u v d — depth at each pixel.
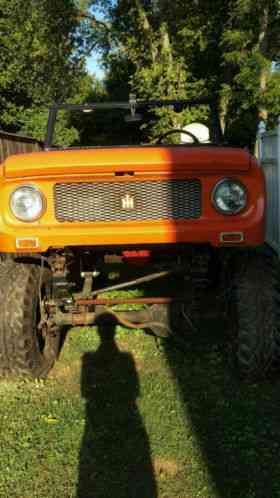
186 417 3.36
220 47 13.88
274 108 12.19
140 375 4.02
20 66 18.73
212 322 5.02
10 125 19.89
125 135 5.06
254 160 3.64
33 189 3.65
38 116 19.09
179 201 3.65
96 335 4.88
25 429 3.29
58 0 17.08
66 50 18.23
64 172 3.58
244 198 3.63
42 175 3.62
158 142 4.87
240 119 14.77
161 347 4.54
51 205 3.69
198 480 2.73
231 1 13.54
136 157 3.57
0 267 4.08
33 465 2.91
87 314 4.09
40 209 3.67
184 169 3.57
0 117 19.11
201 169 3.58
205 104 5.18
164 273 4.27
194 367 4.14
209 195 3.64
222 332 4.78
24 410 3.54
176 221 3.65
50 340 4.27
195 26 15.52
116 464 2.90
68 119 5.07
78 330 5.02
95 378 4.01
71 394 3.76
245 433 3.15
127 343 4.68
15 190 3.67
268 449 2.99
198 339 4.65
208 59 16.30
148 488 2.69
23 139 9.16
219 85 16.09
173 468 2.85
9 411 3.53
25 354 3.85
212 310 5.17
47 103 19.56
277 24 13.73
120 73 17.88
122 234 3.63
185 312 4.10
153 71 12.89
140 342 4.70
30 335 3.90
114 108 5.02
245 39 12.62
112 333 4.90
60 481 2.77
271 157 7.63
